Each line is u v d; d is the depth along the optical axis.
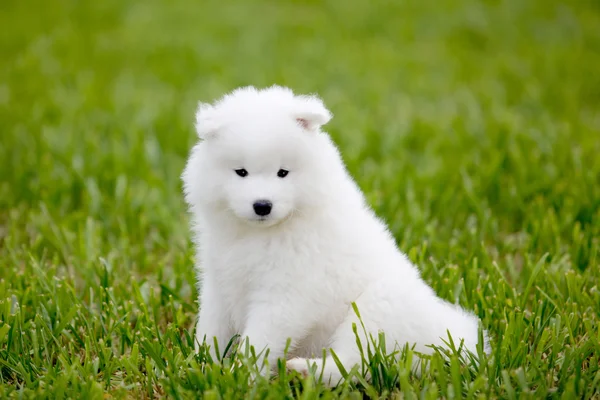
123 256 6.59
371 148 9.57
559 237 6.78
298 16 17.53
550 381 4.56
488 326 5.25
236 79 12.74
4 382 4.77
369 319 4.53
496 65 13.62
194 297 5.86
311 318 4.52
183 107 11.23
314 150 4.40
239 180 4.34
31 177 8.56
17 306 5.29
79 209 7.87
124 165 8.72
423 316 4.57
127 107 11.16
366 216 4.90
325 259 4.48
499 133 9.50
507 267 6.48
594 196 7.52
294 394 4.53
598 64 13.45
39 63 13.45
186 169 4.75
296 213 4.44
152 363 4.78
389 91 12.30
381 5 18.19
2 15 16.97
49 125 10.28
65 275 6.20
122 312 5.55
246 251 4.50
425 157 9.23
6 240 6.92
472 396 4.19
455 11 17.39
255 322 4.51
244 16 17.48
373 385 4.50
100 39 15.38
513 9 17.31
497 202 8.04
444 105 11.60
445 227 7.32
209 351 4.81
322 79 12.86
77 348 5.22
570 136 9.65
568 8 17.14
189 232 7.16
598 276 6.01
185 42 15.27
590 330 4.86
